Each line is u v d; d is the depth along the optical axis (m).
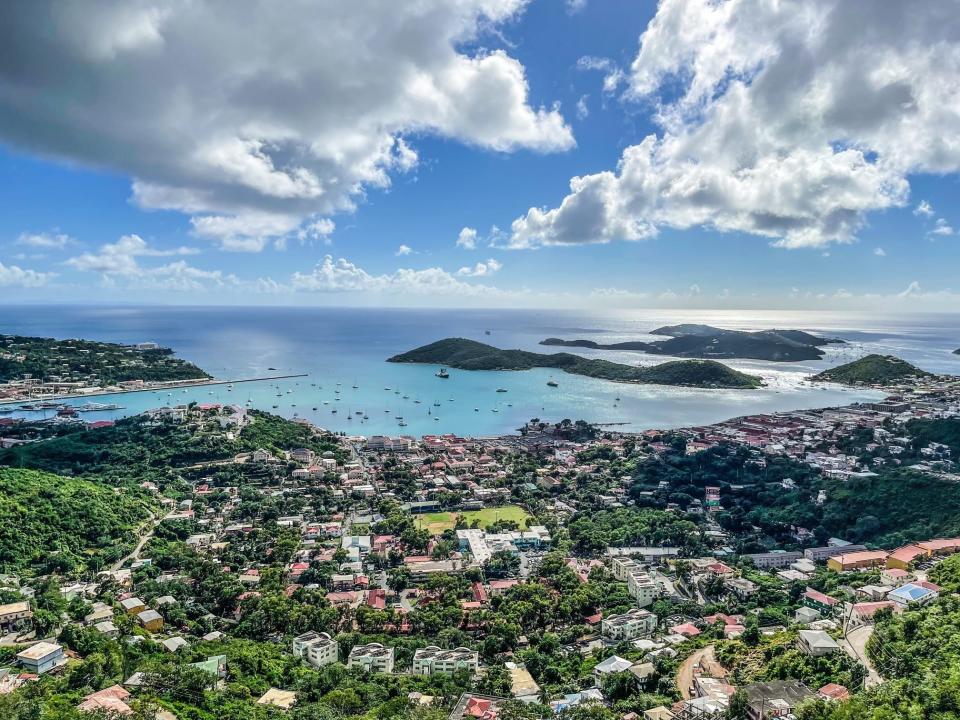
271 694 154.25
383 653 178.75
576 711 144.12
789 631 175.88
